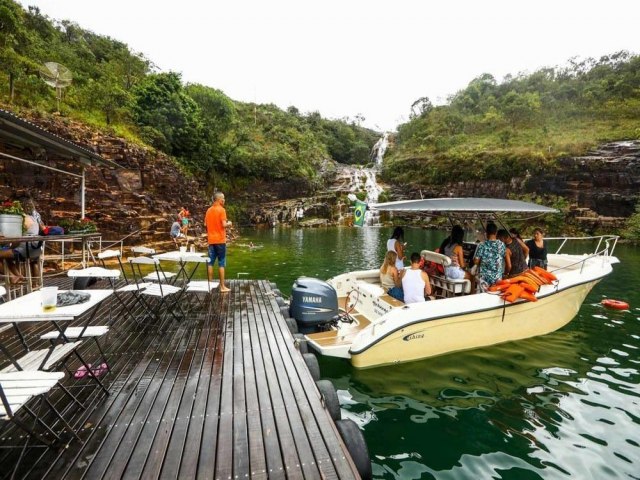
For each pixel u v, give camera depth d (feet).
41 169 39.19
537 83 172.35
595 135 102.53
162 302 17.90
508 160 100.58
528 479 8.87
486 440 10.43
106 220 42.19
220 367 10.62
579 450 9.96
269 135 148.66
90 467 6.28
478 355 15.88
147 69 130.82
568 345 17.21
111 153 49.32
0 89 46.37
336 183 134.51
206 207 72.90
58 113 48.67
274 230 92.94
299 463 6.39
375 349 14.34
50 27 95.86
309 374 10.19
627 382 13.83
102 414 8.02
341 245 59.72
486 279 17.22
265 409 8.27
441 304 15.29
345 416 11.59
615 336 18.48
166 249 46.24
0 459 6.51
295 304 16.06
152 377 9.94
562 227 82.74
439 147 132.77
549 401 12.51
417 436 10.62
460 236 19.31
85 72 83.87
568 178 89.30
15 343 12.01
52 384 6.29
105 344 12.46
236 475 6.06
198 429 7.47
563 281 17.81
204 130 91.40
